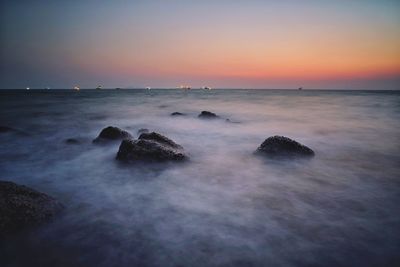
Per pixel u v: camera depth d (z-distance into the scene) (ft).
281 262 14.70
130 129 62.39
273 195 24.17
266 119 81.51
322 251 15.69
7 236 16.30
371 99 195.00
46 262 14.65
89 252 15.52
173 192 24.70
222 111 106.42
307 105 137.18
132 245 16.21
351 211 20.88
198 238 17.06
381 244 16.37
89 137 52.34
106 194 24.14
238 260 14.87
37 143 46.93
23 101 172.96
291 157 34.96
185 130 61.11
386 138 52.47
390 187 26.14
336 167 32.63
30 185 26.66
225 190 25.35
